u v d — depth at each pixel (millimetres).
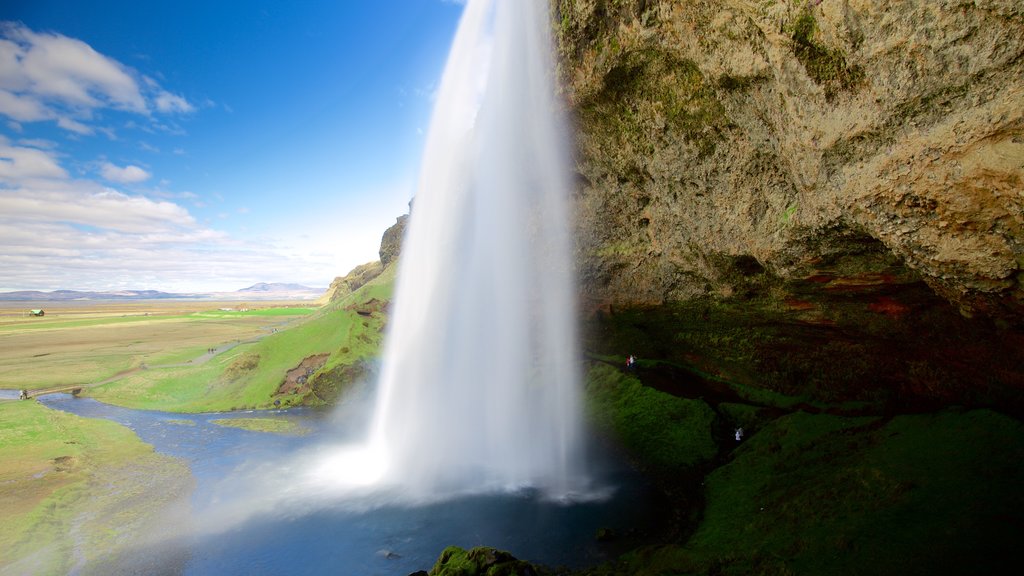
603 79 19156
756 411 22859
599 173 24297
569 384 30656
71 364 59594
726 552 13016
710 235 19156
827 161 12531
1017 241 10055
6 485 23125
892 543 10906
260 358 47000
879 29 10133
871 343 18953
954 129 9711
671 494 19125
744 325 23062
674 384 27594
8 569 16297
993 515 10734
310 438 30703
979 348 15312
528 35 22562
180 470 25094
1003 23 8539
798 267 16234
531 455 24250
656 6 15883
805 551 11820
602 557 15398
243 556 16719
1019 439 12812
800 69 12148
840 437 17328
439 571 13148
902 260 13523
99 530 18734
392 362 32406
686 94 17141
